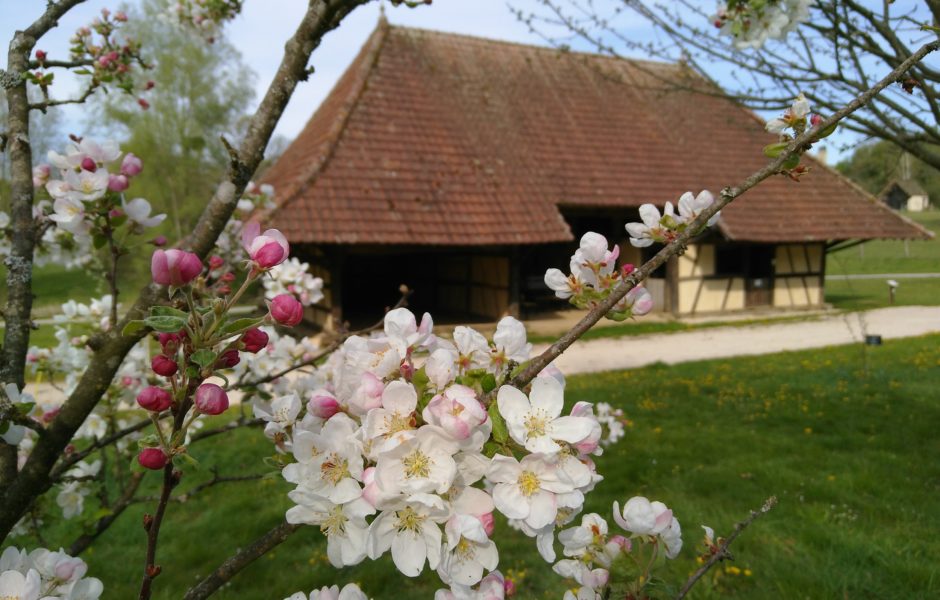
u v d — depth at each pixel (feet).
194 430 6.59
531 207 41.11
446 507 2.61
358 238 35.19
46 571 3.49
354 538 2.77
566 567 3.77
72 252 7.53
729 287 49.24
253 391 5.96
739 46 7.50
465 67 48.91
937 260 90.38
